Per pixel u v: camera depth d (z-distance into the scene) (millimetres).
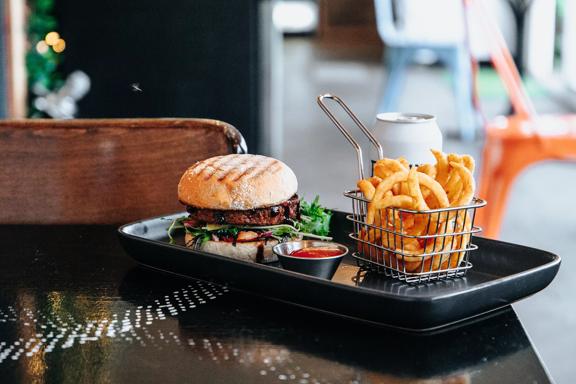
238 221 1270
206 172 1301
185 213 1423
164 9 4395
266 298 1101
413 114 1402
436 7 6574
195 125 1665
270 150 4559
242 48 4398
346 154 5887
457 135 6281
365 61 10047
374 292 973
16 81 4336
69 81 4434
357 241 1235
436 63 9789
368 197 1165
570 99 7164
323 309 1039
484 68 9023
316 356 900
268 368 867
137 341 941
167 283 1164
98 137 1685
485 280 1160
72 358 891
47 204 1689
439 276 1158
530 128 3611
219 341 943
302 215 1350
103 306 1062
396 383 834
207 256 1130
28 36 4500
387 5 6695
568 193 4898
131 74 4508
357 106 7496
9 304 1066
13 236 1414
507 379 848
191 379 837
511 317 1039
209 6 4363
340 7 12016
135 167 1684
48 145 1685
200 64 4441
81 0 4453
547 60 7414
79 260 1276
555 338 2879
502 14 8000
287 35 12383
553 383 841
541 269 1086
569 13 6934
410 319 961
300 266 1139
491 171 3580
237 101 4457
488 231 3576
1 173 1684
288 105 7578
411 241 1128
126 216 1689
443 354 911
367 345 935
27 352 908
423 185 1123
